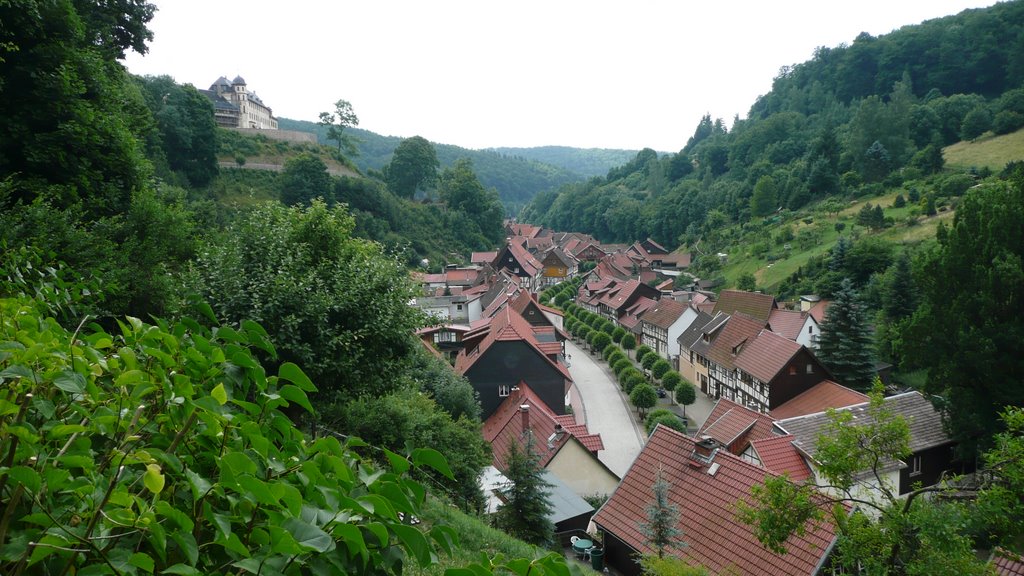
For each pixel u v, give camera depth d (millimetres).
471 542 10875
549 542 18531
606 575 17641
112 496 2260
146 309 12570
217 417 2846
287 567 2393
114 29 27250
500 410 35500
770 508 11695
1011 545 10656
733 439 26438
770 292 71312
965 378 24641
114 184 18984
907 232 70812
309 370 11227
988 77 137000
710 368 47031
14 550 2164
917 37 150625
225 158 75312
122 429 2908
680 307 56875
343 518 2506
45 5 17406
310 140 94938
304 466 2809
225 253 12133
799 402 34094
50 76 16938
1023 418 10695
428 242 91188
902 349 27766
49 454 2764
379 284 13008
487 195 117000
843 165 107938
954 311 25422
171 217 16609
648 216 144500
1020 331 23297
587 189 192750
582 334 67688
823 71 172625
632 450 36812
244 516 2639
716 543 15242
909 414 27188
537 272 100375
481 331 43750
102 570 2148
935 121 111125
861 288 56062
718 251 101938
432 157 111062
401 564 2812
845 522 11930
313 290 12023
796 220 96875
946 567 10117
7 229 10320
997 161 91188
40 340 3227
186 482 2686
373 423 16047
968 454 24906
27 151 16078
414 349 14062
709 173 145750
